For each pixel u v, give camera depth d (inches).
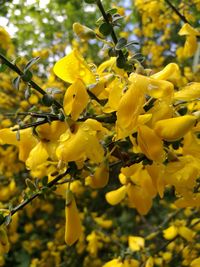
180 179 4.3
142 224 14.2
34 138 4.9
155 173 4.5
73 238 4.8
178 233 8.4
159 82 4.0
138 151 4.7
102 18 5.0
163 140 4.3
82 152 4.1
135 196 5.3
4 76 13.3
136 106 4.0
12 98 13.2
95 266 11.9
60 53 14.9
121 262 7.0
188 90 4.3
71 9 15.9
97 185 5.0
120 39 4.7
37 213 14.1
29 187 5.0
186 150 4.4
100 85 4.4
